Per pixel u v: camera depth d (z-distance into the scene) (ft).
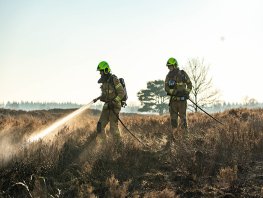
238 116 42.73
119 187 16.88
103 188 17.38
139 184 18.12
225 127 27.37
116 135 25.76
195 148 22.22
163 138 26.81
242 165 19.88
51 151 20.22
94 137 25.43
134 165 20.17
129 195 16.72
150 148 23.77
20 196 16.52
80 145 23.49
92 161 19.88
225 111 50.21
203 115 47.34
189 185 17.89
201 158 20.31
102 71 26.37
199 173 18.94
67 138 24.86
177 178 18.66
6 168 18.38
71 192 17.07
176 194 17.06
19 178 17.69
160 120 39.50
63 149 21.21
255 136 25.09
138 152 22.27
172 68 30.63
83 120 40.60
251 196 16.57
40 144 21.35
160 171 19.71
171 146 23.31
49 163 19.16
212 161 19.79
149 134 28.86
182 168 19.42
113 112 25.79
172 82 30.07
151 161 21.13
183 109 30.17
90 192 16.48
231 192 16.99
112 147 21.76
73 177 18.48
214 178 18.48
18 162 18.61
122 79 26.66
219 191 16.99
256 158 21.62
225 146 21.81
